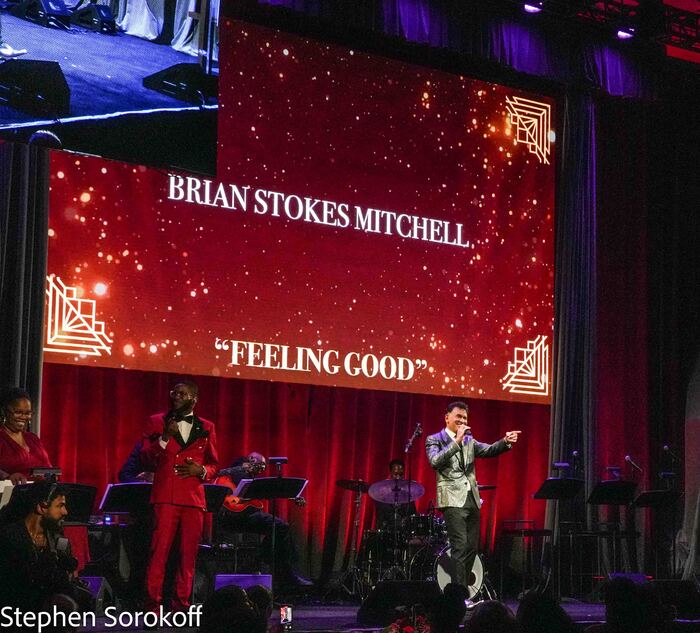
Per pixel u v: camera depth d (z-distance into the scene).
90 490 5.95
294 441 8.95
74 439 7.89
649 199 10.61
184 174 8.12
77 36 7.62
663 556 10.14
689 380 10.55
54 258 7.64
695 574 10.12
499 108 9.80
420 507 9.45
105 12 7.74
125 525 7.10
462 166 9.52
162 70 7.96
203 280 8.19
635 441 10.23
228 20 8.46
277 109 8.63
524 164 9.88
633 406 10.27
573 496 8.26
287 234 8.59
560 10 9.38
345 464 9.16
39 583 3.35
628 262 10.44
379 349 8.91
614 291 10.31
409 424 9.53
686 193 10.72
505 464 9.87
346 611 7.68
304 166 8.72
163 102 7.93
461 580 7.00
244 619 2.54
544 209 9.95
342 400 9.21
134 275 7.92
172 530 6.12
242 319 8.32
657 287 10.51
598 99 10.42
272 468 8.78
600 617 7.22
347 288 8.80
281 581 8.16
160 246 8.04
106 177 7.89
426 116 9.38
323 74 8.88
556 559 9.70
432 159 9.37
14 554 3.43
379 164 9.09
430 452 7.21
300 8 8.25
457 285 9.36
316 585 8.84
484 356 9.43
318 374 8.59
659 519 10.17
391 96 9.21
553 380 9.82
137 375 8.30
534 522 9.26
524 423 10.00
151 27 7.94
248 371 8.30
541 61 9.52
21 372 7.38
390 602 5.92
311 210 8.71
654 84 10.19
